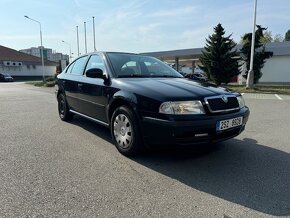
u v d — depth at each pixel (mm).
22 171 3875
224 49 24000
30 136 5734
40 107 10070
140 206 2963
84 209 2893
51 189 3334
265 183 3543
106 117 5047
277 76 28969
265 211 2881
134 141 4266
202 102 3926
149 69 5508
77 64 6629
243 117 4348
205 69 25125
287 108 10188
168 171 3908
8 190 3307
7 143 5223
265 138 5660
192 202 3059
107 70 5133
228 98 4215
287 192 3303
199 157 4477
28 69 58625
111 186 3432
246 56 24797
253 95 15984
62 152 4707
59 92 7301
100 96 5105
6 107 10078
